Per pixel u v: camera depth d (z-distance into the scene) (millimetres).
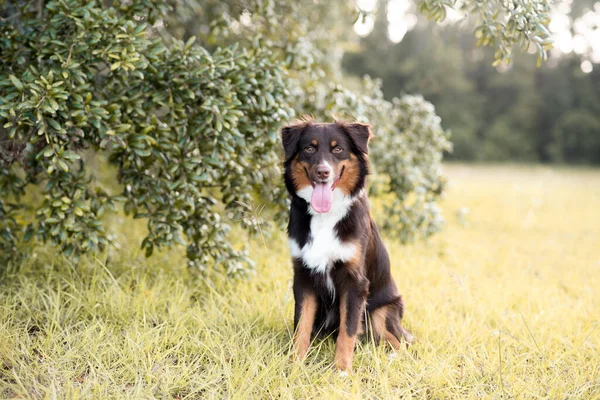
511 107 42812
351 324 3926
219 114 4422
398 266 6484
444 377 3602
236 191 5125
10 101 4102
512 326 4629
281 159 5461
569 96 41844
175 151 4629
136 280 4910
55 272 4965
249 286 5312
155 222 4738
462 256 7781
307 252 4020
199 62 4605
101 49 4277
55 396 3066
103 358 3656
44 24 4453
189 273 5359
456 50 41969
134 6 4871
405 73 40625
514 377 3623
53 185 4410
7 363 3539
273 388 3447
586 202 15438
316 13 8766
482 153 41438
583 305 5414
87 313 4281
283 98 5238
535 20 4148
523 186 19172
